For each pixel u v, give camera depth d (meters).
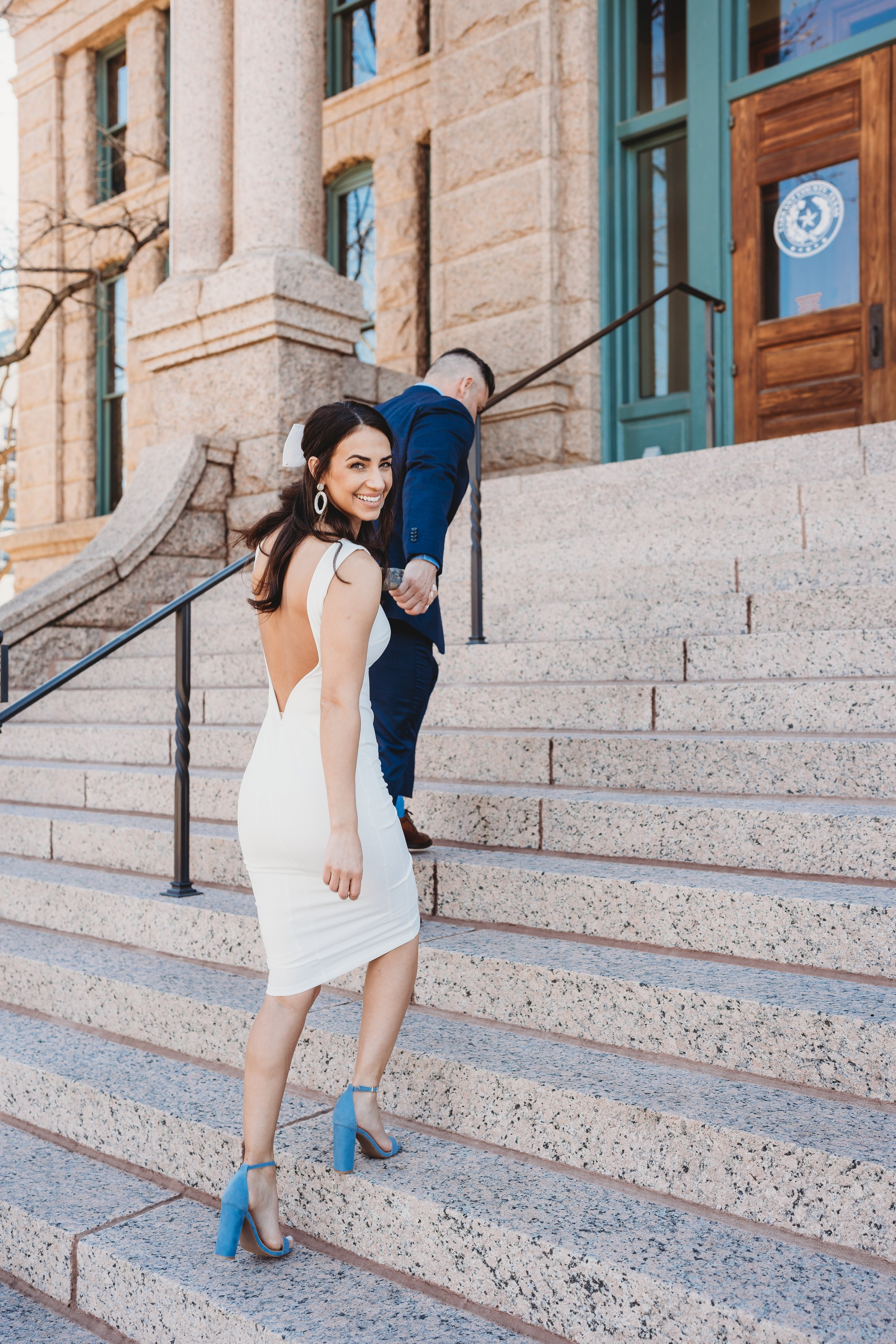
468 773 3.57
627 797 3.06
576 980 2.41
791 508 4.62
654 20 7.85
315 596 1.99
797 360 6.93
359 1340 1.83
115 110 12.75
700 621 4.03
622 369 7.89
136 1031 2.99
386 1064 2.20
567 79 7.87
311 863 2.02
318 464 2.09
